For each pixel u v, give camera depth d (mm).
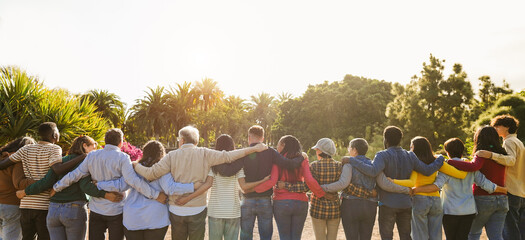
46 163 3932
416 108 22297
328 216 4113
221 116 63344
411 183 4008
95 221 3719
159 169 3672
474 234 4336
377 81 46375
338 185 4016
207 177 3816
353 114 41031
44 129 4023
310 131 43062
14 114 8242
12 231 4184
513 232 4297
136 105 57719
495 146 4188
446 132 21641
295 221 4109
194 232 3770
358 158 4133
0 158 4203
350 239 4090
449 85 22422
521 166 4250
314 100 44094
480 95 28828
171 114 58938
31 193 3744
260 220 4059
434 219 4121
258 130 4109
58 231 3783
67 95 9500
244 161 3963
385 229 4109
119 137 3832
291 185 4062
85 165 3664
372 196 4074
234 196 3988
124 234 3717
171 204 3793
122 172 3635
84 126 8883
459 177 4074
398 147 4176
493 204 4113
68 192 3725
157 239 3672
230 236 3957
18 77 8469
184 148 3781
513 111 9516
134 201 3666
